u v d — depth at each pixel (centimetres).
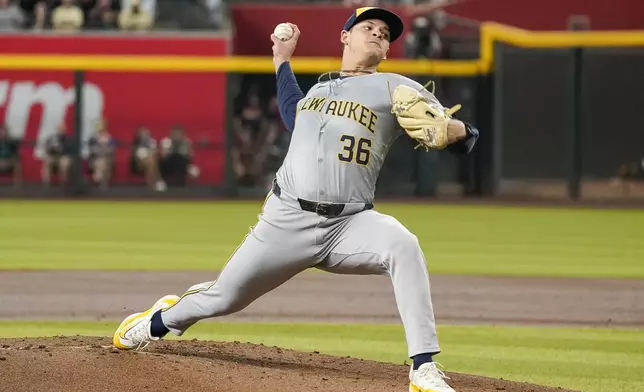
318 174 1820
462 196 8438
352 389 1844
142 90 8144
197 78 8131
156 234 5638
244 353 2195
